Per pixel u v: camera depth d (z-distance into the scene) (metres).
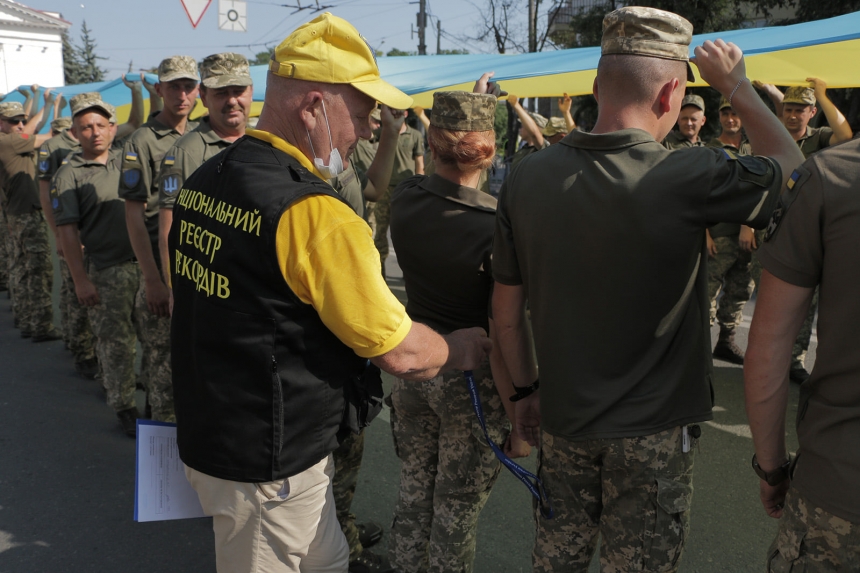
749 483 3.28
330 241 1.37
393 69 5.06
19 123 6.52
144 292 3.38
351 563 2.62
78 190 3.86
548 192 1.57
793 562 1.41
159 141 3.27
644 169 1.47
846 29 3.23
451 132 1.88
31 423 4.15
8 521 3.07
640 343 1.54
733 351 5.00
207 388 1.49
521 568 2.67
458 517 2.06
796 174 1.34
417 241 2.00
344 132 1.49
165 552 2.86
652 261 1.48
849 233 1.25
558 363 1.61
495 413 2.05
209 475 1.52
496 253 1.77
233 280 1.43
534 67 4.05
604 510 1.65
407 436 2.22
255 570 1.54
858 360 1.29
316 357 1.46
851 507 1.30
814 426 1.37
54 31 36.69
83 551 2.85
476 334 1.69
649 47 1.49
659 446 1.54
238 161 1.50
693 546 2.79
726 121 5.04
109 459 3.70
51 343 5.90
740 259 4.80
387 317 1.39
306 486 1.52
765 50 3.23
